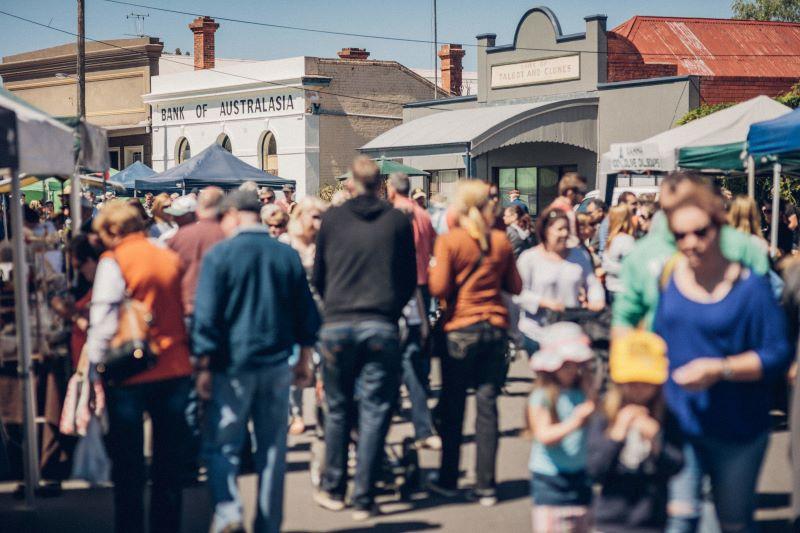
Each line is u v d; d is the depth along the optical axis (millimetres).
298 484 8039
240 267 6273
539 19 33312
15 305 7816
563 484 5504
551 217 8297
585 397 5512
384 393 7055
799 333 6312
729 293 4977
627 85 30766
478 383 7375
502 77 34688
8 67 54656
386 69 43406
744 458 4977
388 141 32531
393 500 7531
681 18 38000
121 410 6297
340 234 7066
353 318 6996
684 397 5000
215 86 44656
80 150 9117
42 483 7777
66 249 8438
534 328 8312
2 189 15242
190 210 9695
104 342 6219
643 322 5750
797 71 36969
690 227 4906
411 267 7172
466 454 8859
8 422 8039
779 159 11375
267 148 43188
